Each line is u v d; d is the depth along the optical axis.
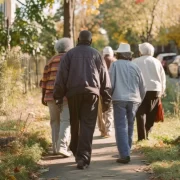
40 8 23.50
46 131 12.56
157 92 11.37
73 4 22.33
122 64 9.75
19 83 18.16
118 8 54.66
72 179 8.34
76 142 9.40
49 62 10.31
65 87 9.11
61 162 9.65
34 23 23.62
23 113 16.30
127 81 9.66
